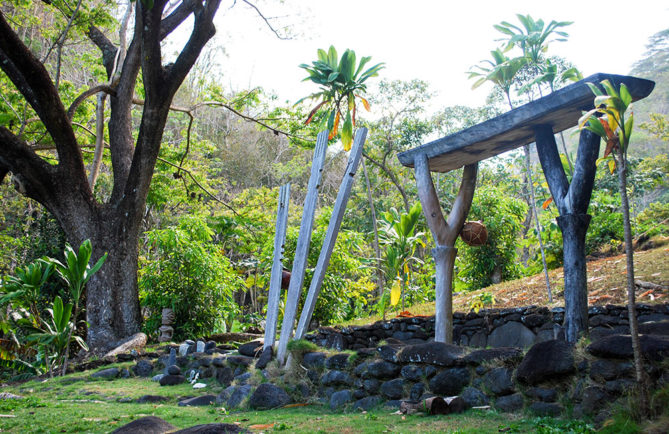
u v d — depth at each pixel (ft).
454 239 22.00
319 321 42.16
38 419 18.22
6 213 81.00
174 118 113.70
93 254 40.24
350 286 47.44
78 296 33.71
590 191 17.33
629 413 12.10
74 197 40.50
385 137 73.67
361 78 27.07
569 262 17.24
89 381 29.43
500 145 21.02
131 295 40.47
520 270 49.47
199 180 70.69
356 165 24.04
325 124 29.19
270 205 70.33
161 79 39.22
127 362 32.68
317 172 25.12
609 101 12.63
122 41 49.24
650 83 17.42
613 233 42.19
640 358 12.12
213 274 42.93
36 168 39.34
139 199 41.04
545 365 14.52
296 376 21.77
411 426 14.55
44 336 32.04
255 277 53.21
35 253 48.73
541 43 27.86
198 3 38.75
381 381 18.60
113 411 19.84
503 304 30.99
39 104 37.50
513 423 13.64
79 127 56.85
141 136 40.27
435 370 17.10
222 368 25.90
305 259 24.32
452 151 21.11
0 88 50.37
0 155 38.50
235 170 123.03
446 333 21.06
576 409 13.55
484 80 28.68
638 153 107.76
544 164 18.93
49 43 76.23
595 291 27.35
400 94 74.43
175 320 41.81
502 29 28.66
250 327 45.60
